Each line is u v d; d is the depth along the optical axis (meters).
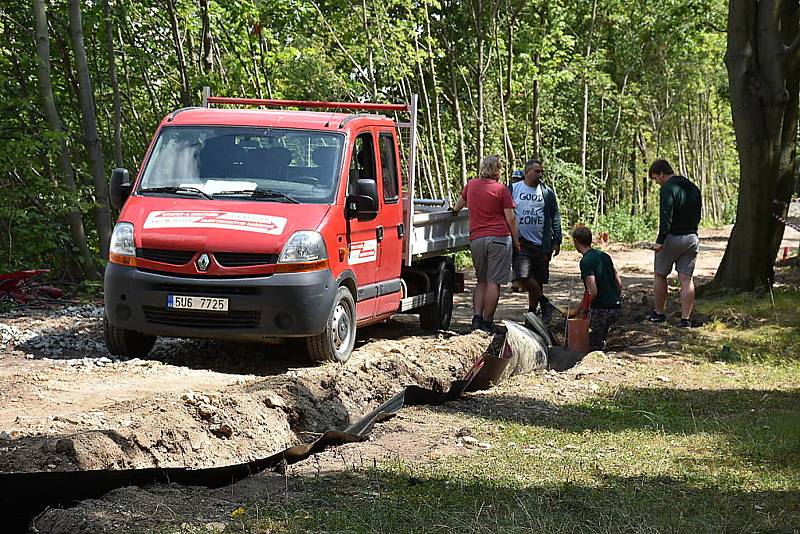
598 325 11.46
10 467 5.32
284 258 9.47
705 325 12.88
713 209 65.31
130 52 21.41
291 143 10.51
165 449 5.99
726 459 6.46
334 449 6.49
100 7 19.72
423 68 31.56
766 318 13.16
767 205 15.18
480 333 11.21
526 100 37.09
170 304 9.50
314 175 10.33
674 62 43.84
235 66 22.97
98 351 10.76
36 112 17.88
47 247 17.47
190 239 9.51
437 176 29.70
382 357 9.35
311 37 25.42
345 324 10.25
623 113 46.22
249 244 9.47
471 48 31.53
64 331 12.09
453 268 13.84
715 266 24.58
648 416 7.81
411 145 11.99
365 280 10.84
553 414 7.91
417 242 12.36
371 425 7.05
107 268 9.79
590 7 38.62
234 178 10.30
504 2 30.11
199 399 6.65
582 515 5.18
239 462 6.25
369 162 11.12
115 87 19.11
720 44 42.72
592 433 7.24
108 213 18.03
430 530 4.80
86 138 17.81
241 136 10.58
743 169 15.22
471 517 5.03
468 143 33.97
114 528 4.65
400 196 11.90
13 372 9.35
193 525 4.73
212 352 10.77
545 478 5.90
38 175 17.31
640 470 6.14
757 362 10.65
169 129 10.73
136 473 5.33
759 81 14.91
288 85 24.83
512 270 13.31
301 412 7.23
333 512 5.03
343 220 10.19
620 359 10.63
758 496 5.60
